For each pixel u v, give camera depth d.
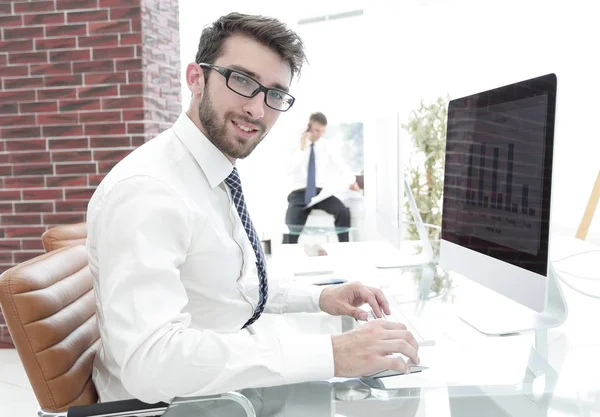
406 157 4.32
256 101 1.03
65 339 1.04
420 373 0.93
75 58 3.27
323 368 0.82
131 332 0.81
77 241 1.70
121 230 0.86
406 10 4.57
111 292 0.83
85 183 3.32
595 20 3.61
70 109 3.29
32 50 3.28
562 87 3.69
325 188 4.46
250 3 4.77
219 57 1.03
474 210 1.31
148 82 3.30
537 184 1.02
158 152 1.02
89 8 3.23
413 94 4.61
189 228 0.94
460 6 4.34
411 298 1.43
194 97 1.08
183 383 0.79
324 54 4.82
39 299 0.98
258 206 5.01
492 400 0.82
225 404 0.81
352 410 0.80
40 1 3.25
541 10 3.90
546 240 0.99
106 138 3.29
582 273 1.65
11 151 3.34
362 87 4.78
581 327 1.18
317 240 4.04
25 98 3.30
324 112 4.86
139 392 0.80
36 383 0.98
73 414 0.88
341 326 1.23
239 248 1.11
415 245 2.34
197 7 4.38
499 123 1.18
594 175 3.53
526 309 1.29
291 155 4.70
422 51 4.54
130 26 3.22
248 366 0.80
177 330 0.82
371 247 2.31
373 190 4.77
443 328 1.17
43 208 3.35
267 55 1.01
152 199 0.89
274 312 1.34
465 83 4.39
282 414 0.79
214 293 1.05
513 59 4.09
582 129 3.58
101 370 1.09
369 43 4.73
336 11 4.76
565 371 0.93
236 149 1.05
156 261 0.85
